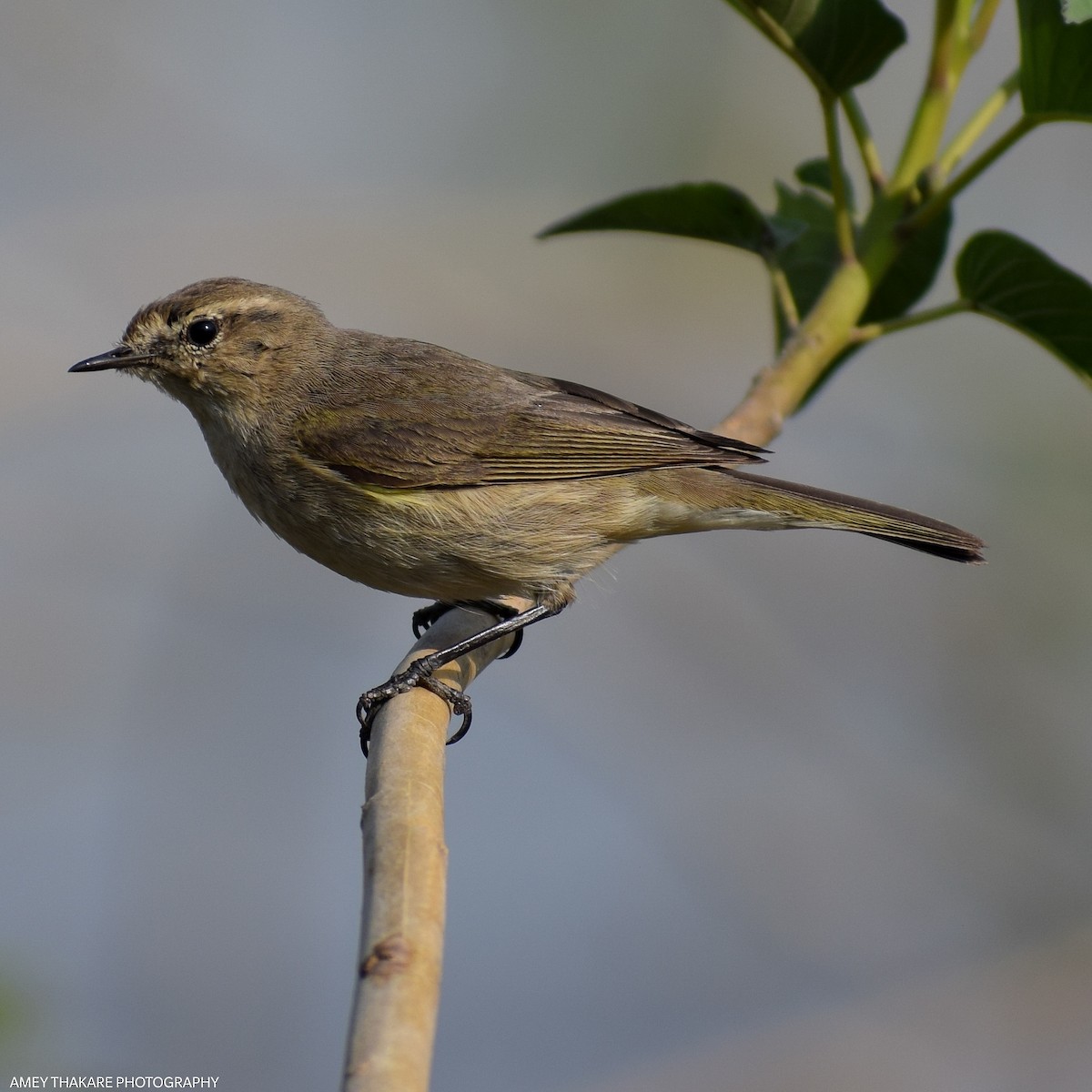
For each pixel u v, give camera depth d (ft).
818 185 34.99
